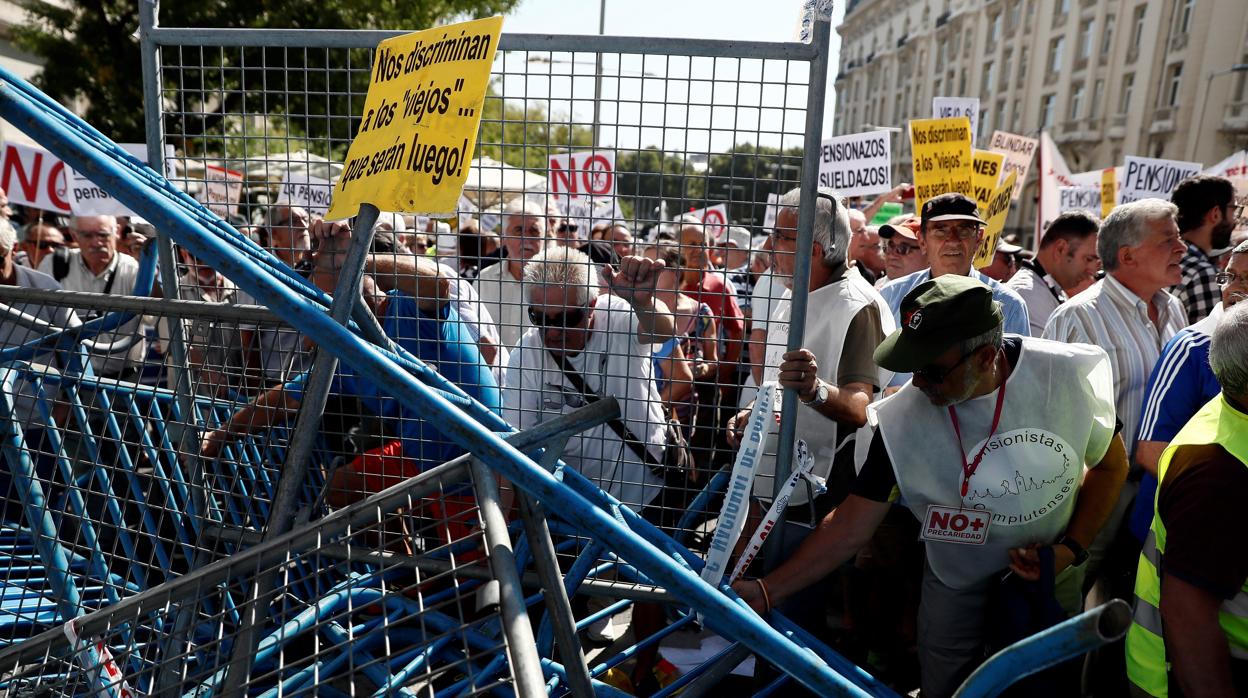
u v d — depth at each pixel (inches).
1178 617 69.3
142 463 98.6
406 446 95.8
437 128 64.3
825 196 102.6
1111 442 87.9
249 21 565.3
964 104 251.0
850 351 98.6
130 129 595.2
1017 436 81.4
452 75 64.6
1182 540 69.0
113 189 57.1
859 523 84.9
